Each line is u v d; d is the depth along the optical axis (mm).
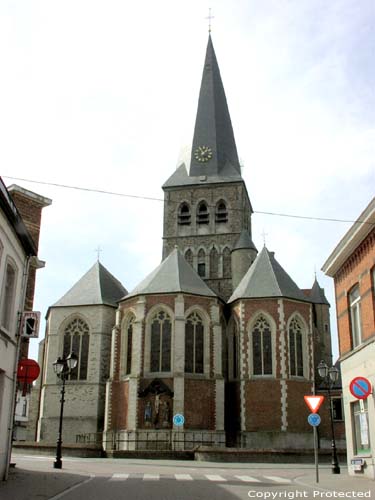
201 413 48844
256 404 50000
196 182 71375
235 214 69312
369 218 23672
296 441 49094
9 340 21703
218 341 51250
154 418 47656
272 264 56062
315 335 69125
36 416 59281
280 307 52000
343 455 39750
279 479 24125
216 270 67500
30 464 30672
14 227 21688
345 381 27844
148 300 51562
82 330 56812
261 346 51812
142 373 49531
